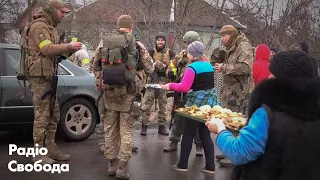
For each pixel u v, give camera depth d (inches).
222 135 95.3
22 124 245.4
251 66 216.4
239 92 222.1
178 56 257.8
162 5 533.0
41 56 199.3
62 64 263.7
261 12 563.8
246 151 87.3
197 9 523.8
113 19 634.8
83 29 639.1
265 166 85.7
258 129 86.0
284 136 83.6
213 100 207.6
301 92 85.0
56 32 207.6
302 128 83.7
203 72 204.4
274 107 86.0
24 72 202.2
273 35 558.9
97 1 661.9
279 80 87.1
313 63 88.7
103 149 241.6
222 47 241.9
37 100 204.1
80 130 265.9
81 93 262.4
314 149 83.2
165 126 329.7
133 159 236.4
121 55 181.5
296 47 275.6
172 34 472.1
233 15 552.1
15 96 239.9
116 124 198.4
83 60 361.7
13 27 874.8
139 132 309.1
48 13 201.0
